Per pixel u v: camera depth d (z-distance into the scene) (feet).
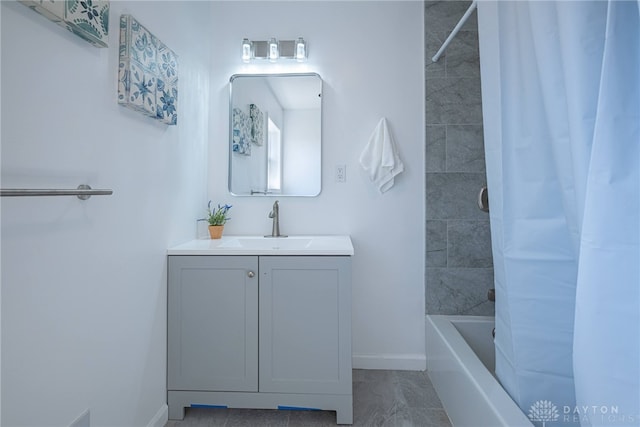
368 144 6.63
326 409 4.95
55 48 2.95
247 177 6.88
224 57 6.91
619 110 2.21
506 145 3.58
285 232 6.84
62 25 2.98
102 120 3.58
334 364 4.94
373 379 6.27
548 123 2.95
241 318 4.99
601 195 2.23
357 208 6.77
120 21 3.83
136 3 4.18
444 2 6.58
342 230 6.78
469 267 6.52
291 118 6.82
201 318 5.01
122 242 3.96
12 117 2.57
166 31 5.02
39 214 2.82
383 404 5.48
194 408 5.37
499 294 3.89
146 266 4.48
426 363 6.60
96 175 3.48
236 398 5.00
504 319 3.82
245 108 6.89
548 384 3.44
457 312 6.53
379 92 6.75
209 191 6.86
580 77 2.46
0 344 2.52
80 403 3.29
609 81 2.22
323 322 4.95
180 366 5.02
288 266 4.97
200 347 5.01
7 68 2.53
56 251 3.00
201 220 6.39
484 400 3.84
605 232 2.21
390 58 6.75
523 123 3.42
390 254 6.75
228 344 5.00
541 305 3.43
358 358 6.71
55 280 2.99
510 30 3.51
